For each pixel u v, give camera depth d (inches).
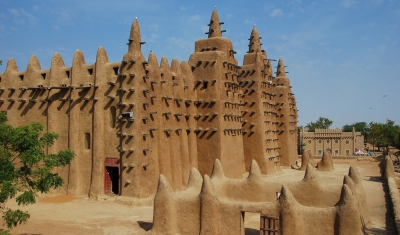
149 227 674.8
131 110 885.8
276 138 1485.0
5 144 468.4
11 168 459.5
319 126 3988.7
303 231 530.0
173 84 1037.2
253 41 1475.1
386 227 653.9
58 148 1006.4
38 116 1053.2
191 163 1080.8
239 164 1175.0
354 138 2598.4
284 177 1306.6
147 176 893.2
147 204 864.9
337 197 635.5
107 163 920.9
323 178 1262.3
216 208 581.9
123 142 890.1
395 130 2856.8
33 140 480.1
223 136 1086.4
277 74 1814.7
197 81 1116.5
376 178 1282.0
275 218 543.8
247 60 1423.5
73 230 654.5
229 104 1137.4
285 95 1651.1
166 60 1023.6
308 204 652.7
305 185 658.8
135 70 890.7
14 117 1097.4
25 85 1085.1
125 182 878.4
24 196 463.5
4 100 1125.1
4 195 439.2
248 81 1364.4
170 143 1008.9
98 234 633.0
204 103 1101.7
